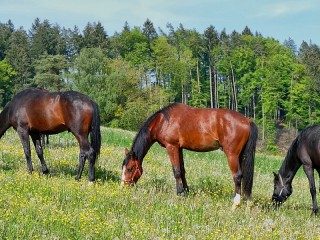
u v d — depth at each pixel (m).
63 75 69.38
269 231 7.97
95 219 7.66
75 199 8.95
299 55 125.44
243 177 9.81
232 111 10.08
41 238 6.64
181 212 8.68
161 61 100.00
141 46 105.12
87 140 10.85
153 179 12.73
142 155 11.06
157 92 72.62
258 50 106.00
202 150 10.45
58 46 114.25
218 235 7.43
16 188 9.27
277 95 88.94
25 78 99.12
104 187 10.11
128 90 68.75
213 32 113.38
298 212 10.44
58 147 17.27
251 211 9.38
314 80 90.06
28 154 11.49
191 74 107.38
